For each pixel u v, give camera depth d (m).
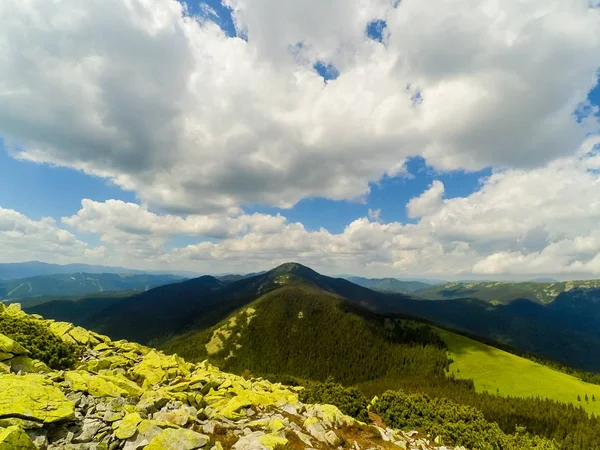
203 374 31.73
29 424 12.95
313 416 23.62
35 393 14.77
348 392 36.66
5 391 14.20
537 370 196.12
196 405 21.53
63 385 17.73
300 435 19.38
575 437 100.25
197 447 14.91
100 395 17.89
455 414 34.12
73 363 25.72
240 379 34.94
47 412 13.88
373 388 186.25
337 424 23.78
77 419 14.97
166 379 27.41
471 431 30.72
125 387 20.02
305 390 38.09
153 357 31.69
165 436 14.62
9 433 11.76
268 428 19.50
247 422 20.61
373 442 22.33
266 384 36.00
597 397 145.50
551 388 164.00
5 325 25.83
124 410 16.78
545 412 123.06
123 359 29.38
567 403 138.88
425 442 26.72
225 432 18.28
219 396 24.88
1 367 17.86
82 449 13.21
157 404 18.98
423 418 33.69
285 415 23.23
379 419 35.19
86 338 32.66
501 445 29.58
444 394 152.00
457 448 26.08
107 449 13.80
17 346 19.98
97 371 25.30
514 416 117.44
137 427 14.98
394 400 37.56
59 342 26.84
